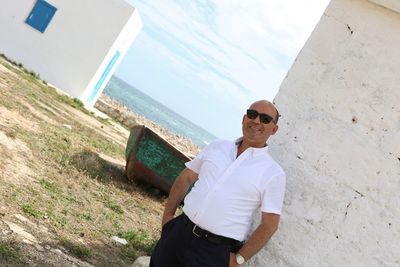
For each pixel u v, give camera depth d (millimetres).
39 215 6875
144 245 8078
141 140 12125
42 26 25016
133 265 6246
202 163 4453
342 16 4797
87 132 16828
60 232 6738
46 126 13500
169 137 44875
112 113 29688
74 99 23656
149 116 123438
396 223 4125
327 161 4582
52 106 18109
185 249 4195
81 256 6344
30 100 16547
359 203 4340
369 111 4465
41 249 5848
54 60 25156
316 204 4559
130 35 27578
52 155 10680
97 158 12781
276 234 4707
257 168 4121
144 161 12219
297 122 4820
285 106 4910
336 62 4738
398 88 4355
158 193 12852
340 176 4484
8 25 25047
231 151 4270
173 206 4609
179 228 4293
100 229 7836
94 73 25266
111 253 7047
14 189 7418
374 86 4488
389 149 4293
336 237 4391
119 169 13266
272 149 4887
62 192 8633
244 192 4086
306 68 4883
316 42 4887
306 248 4516
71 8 24953
